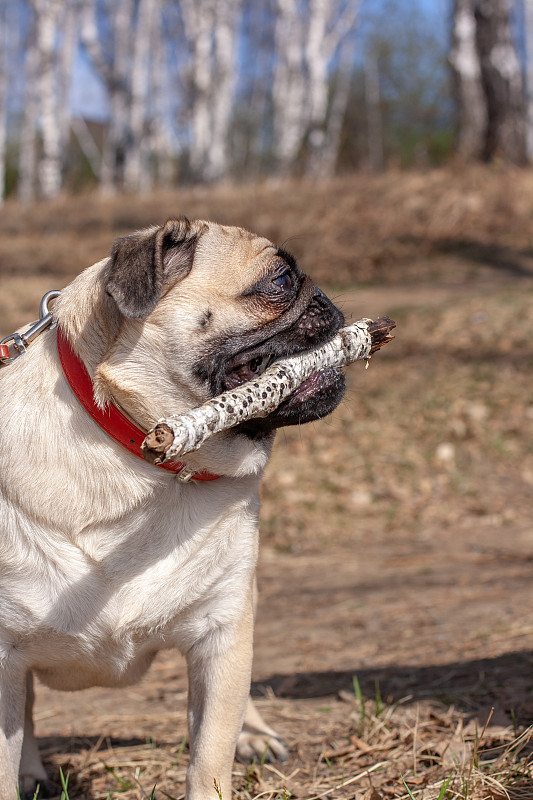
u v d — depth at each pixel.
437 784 2.80
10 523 2.60
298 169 27.56
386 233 13.80
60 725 3.99
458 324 10.66
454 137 17.64
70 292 2.84
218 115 24.70
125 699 4.39
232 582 2.81
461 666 4.10
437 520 7.54
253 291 2.74
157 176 33.12
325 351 2.80
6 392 2.74
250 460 2.78
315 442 8.88
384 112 41.91
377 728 3.36
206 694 2.81
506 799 2.62
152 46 30.41
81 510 2.60
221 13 25.08
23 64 38.16
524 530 7.13
